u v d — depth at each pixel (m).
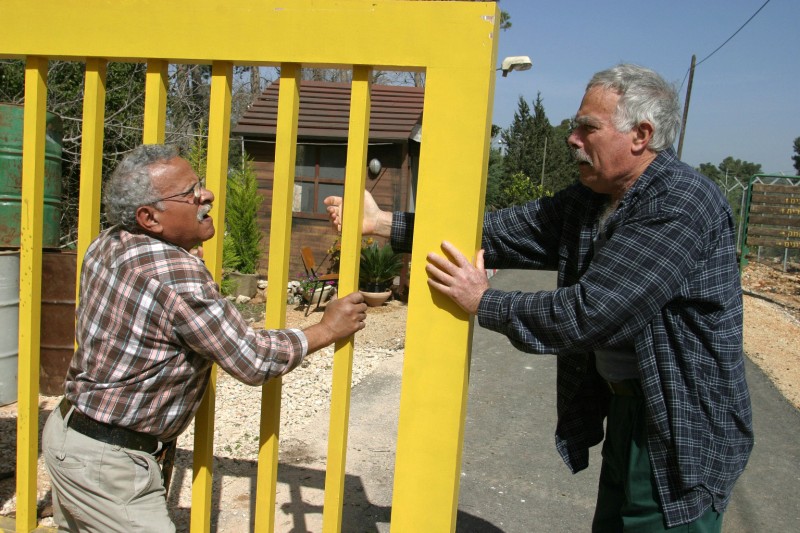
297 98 1.86
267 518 1.99
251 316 7.90
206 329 1.66
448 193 1.73
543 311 1.71
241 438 3.83
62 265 4.29
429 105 1.72
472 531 3.05
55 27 1.95
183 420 1.85
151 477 1.82
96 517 1.80
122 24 1.89
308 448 3.76
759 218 12.68
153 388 1.74
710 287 1.73
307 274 9.06
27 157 2.09
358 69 1.78
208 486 2.06
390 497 3.23
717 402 1.76
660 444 1.78
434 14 1.69
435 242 1.75
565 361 2.14
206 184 1.93
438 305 1.78
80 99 8.69
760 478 3.90
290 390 4.84
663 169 1.78
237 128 9.70
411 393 1.81
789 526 3.33
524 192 27.02
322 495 3.16
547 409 4.91
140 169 1.73
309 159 9.77
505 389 5.38
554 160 42.19
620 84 1.79
